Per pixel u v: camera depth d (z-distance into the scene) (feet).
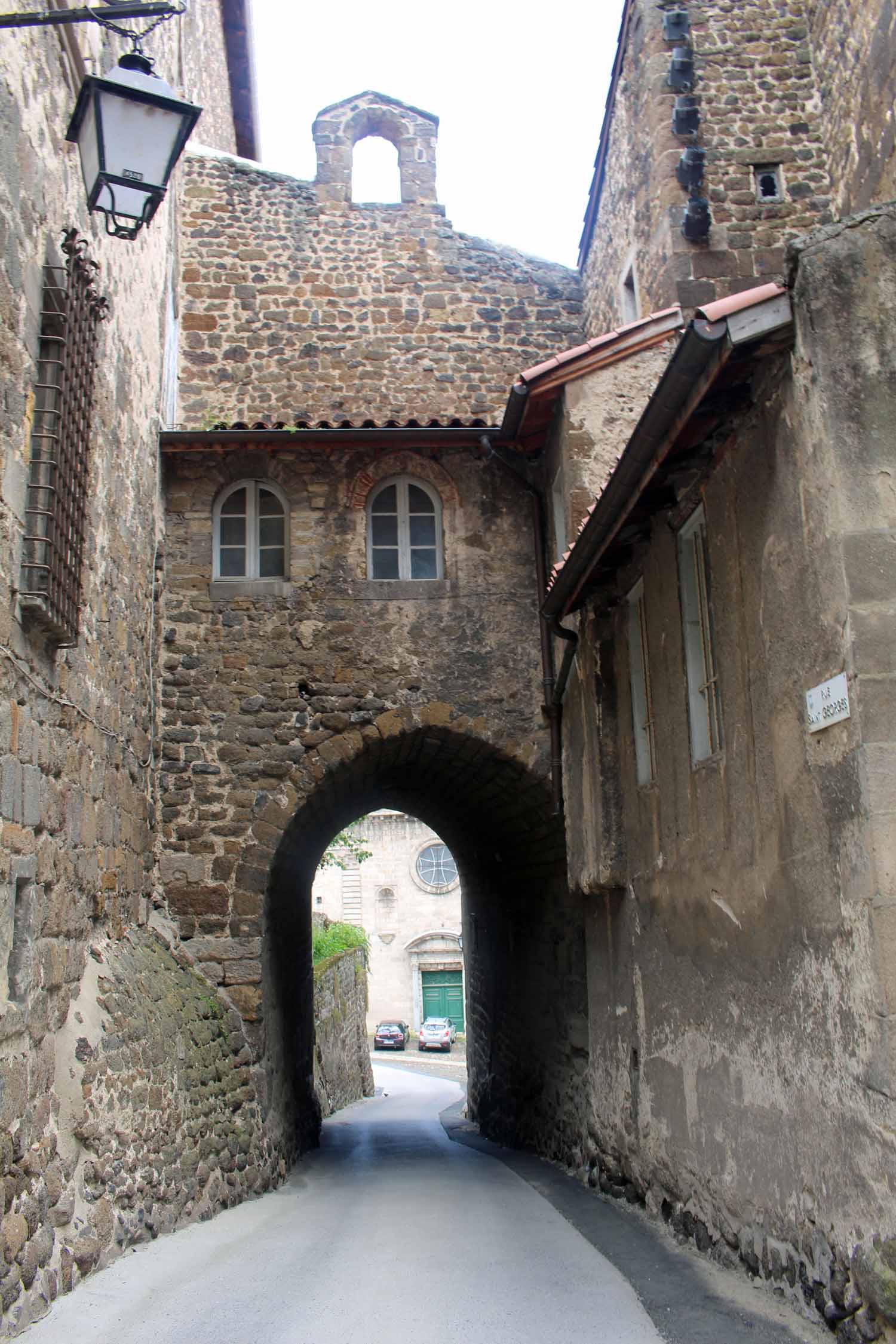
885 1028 13.17
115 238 26.76
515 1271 18.76
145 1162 21.25
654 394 17.15
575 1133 31.89
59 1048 19.03
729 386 16.87
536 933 38.65
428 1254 20.31
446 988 132.98
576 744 30.35
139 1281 17.67
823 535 14.84
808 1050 15.43
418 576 35.65
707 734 20.66
